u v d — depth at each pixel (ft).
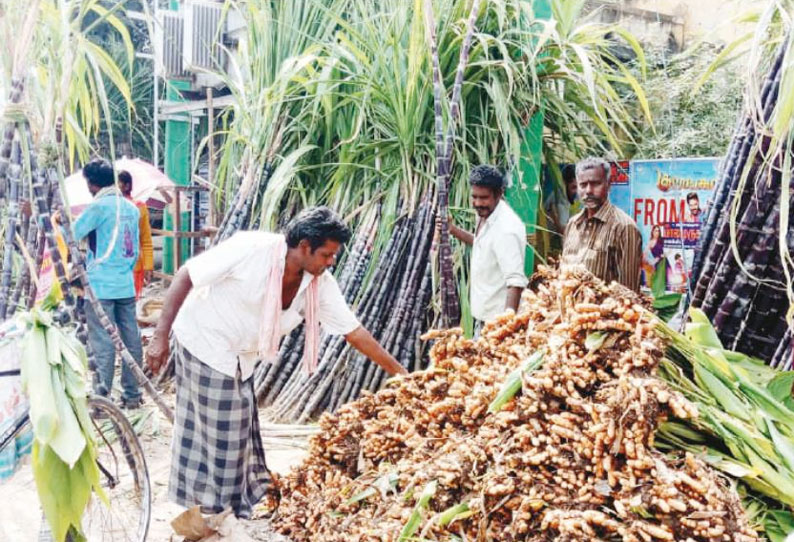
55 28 12.12
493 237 13.28
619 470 7.60
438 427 9.68
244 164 20.36
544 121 18.94
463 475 8.30
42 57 12.51
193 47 30.81
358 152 17.40
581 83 17.31
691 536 7.06
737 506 7.14
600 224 13.23
